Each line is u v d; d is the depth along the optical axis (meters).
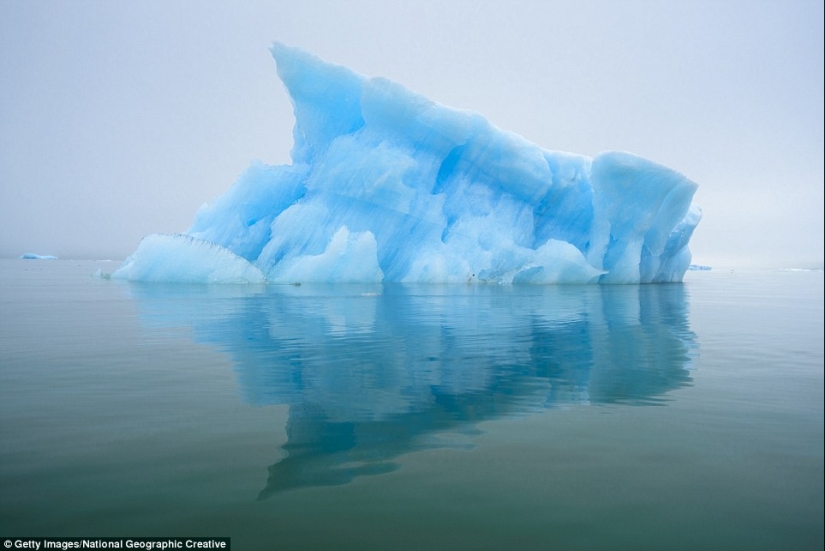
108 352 5.79
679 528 2.32
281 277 17.25
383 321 8.42
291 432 3.34
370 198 17.66
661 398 4.12
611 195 18.12
